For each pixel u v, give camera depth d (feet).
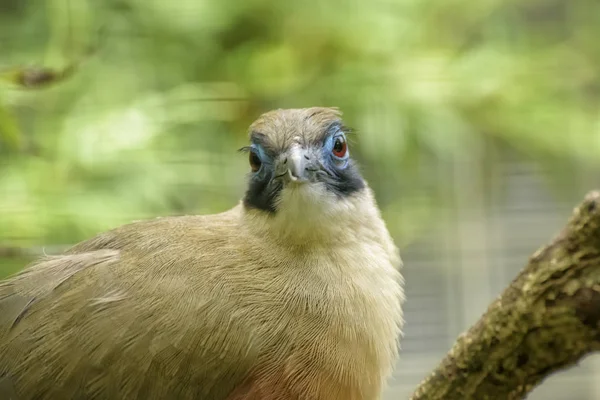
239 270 25.00
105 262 25.50
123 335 24.13
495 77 45.91
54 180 37.83
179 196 39.96
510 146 48.21
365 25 45.73
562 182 49.11
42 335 24.67
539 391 53.98
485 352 19.03
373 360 24.99
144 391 23.94
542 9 49.47
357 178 26.73
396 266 27.94
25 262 32.68
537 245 50.88
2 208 35.53
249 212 26.23
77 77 41.24
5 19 43.80
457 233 50.83
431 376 20.11
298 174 25.00
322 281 24.93
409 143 44.39
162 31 44.86
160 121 41.01
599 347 17.87
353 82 44.32
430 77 44.91
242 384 23.88
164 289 24.54
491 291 51.75
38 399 24.30
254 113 44.01
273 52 45.16
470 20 47.70
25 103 39.50
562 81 47.52
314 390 23.89
